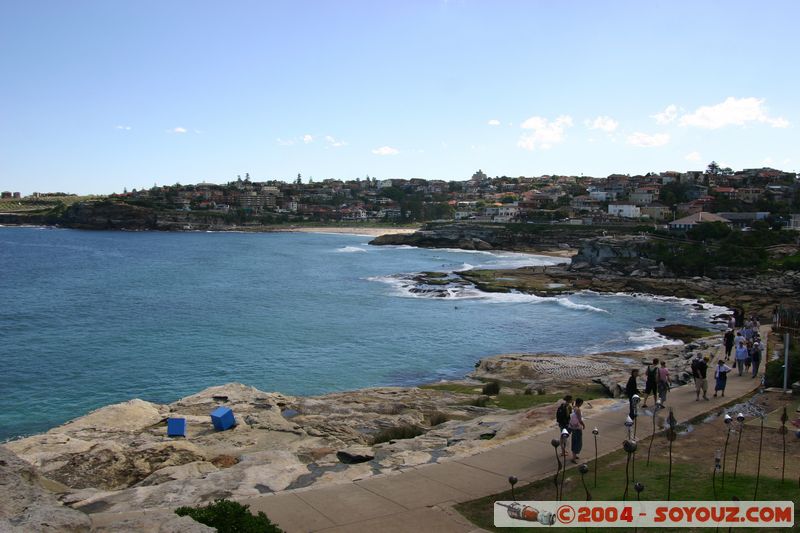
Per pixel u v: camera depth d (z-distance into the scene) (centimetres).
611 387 2911
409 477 1465
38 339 5056
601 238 10900
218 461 1806
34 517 898
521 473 1473
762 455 1498
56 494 1388
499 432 1883
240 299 7425
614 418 1944
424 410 2738
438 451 1703
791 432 1683
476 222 18825
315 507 1272
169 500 1323
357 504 1289
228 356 4547
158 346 4862
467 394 3153
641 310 6731
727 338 2878
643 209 17062
